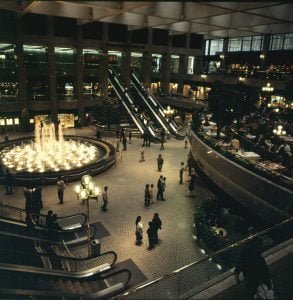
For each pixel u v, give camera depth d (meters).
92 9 23.75
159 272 11.05
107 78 40.16
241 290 6.11
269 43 38.22
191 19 21.86
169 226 14.52
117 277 10.65
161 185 17.12
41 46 36.84
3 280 8.25
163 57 46.72
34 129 35.38
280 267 6.89
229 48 45.47
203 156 18.36
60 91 37.72
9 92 34.28
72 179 19.94
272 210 11.75
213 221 14.30
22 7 22.05
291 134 23.16
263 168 13.09
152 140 31.50
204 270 11.07
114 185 19.52
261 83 35.16
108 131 33.56
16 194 17.56
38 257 10.20
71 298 8.28
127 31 40.25
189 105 41.19
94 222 14.70
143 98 41.12
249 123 25.70
